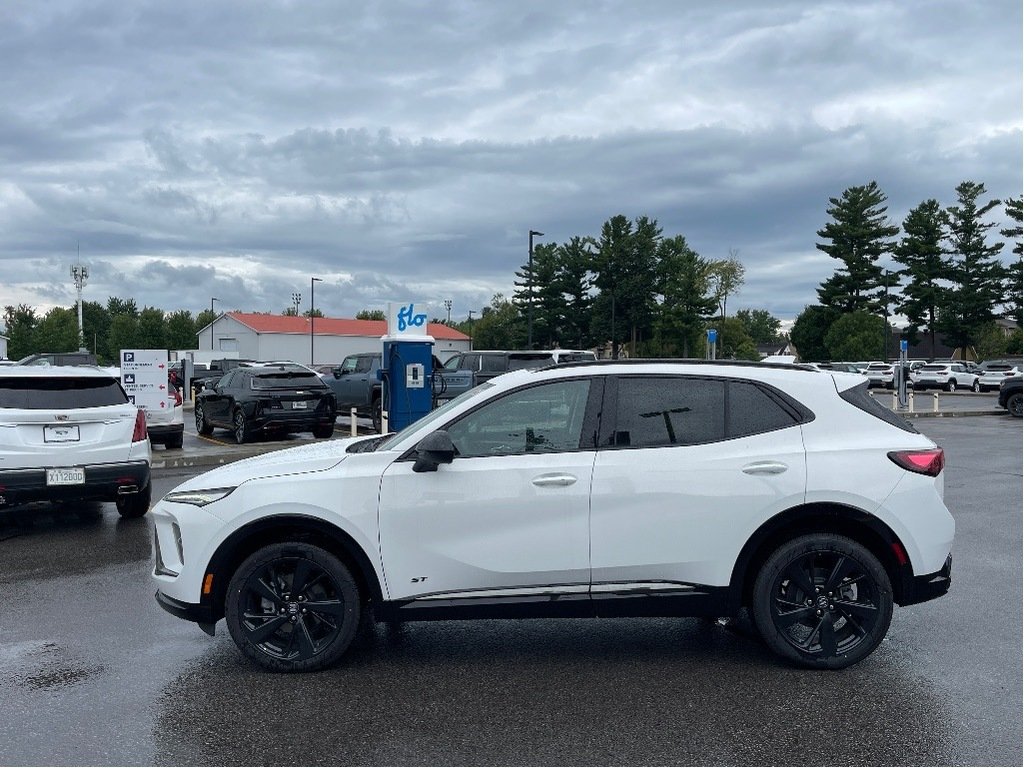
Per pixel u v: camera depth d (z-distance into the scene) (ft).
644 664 15.75
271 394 53.31
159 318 295.89
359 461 15.46
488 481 15.07
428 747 12.35
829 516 15.29
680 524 15.07
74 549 25.38
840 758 11.98
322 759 12.01
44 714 13.58
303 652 15.28
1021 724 13.07
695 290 243.60
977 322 230.27
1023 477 39.17
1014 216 221.66
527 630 17.87
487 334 313.32
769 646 15.40
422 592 15.20
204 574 15.33
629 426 15.52
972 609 18.93
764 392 15.74
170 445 50.29
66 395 27.17
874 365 162.09
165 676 15.21
